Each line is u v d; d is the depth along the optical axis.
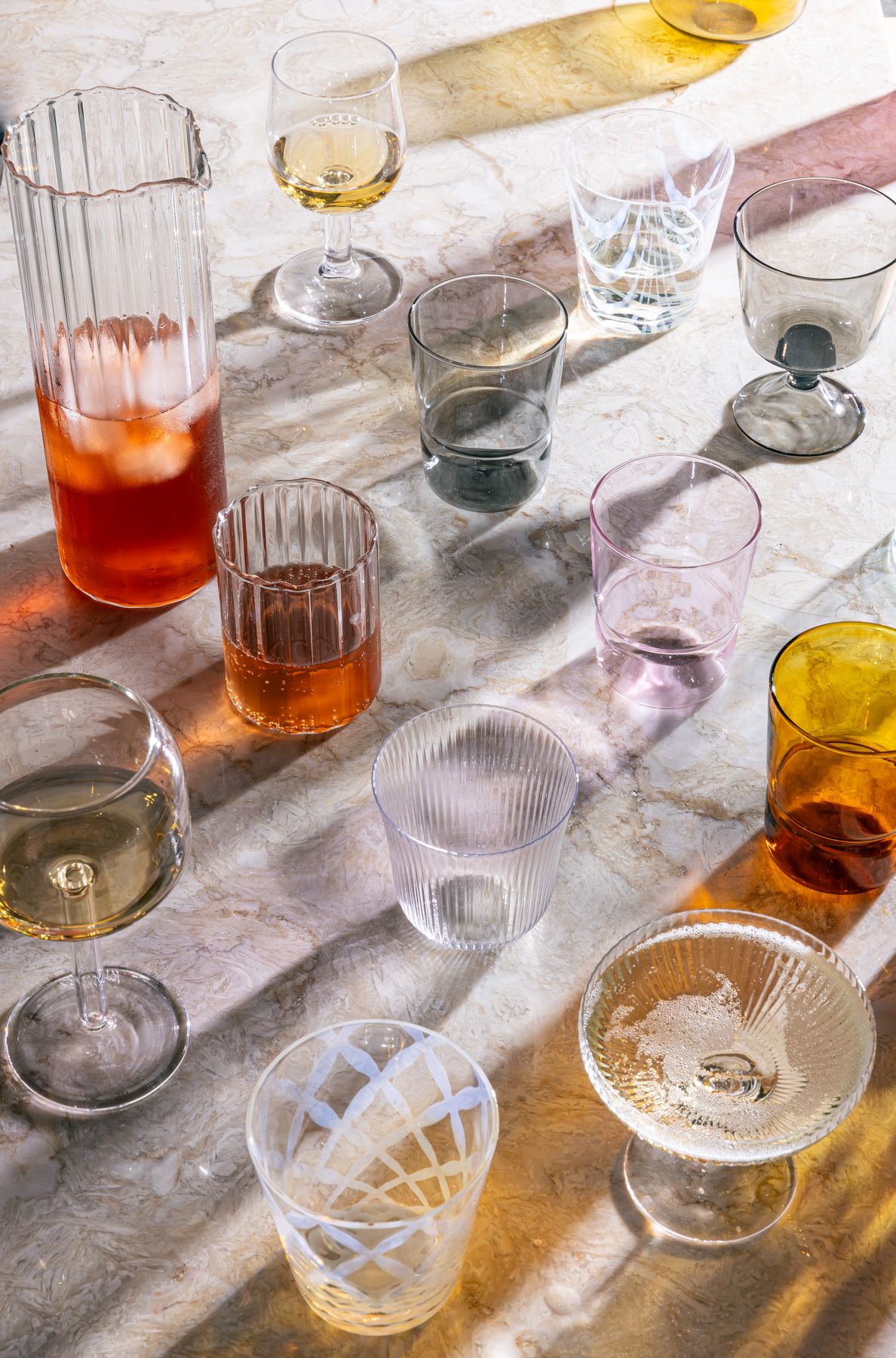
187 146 0.88
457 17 1.38
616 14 1.40
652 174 1.15
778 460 1.03
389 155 1.07
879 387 1.09
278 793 0.84
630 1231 0.66
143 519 0.87
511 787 0.80
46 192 0.73
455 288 1.00
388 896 0.79
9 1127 0.69
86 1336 0.63
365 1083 0.65
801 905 0.79
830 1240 0.66
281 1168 0.63
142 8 1.38
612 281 1.10
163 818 0.64
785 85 1.33
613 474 0.90
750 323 1.01
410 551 0.97
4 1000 0.75
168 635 0.92
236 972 0.76
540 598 0.95
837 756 0.77
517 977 0.76
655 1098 0.66
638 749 0.87
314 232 1.19
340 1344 0.63
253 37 1.35
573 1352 0.62
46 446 0.86
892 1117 0.70
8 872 0.62
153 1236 0.66
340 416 1.05
